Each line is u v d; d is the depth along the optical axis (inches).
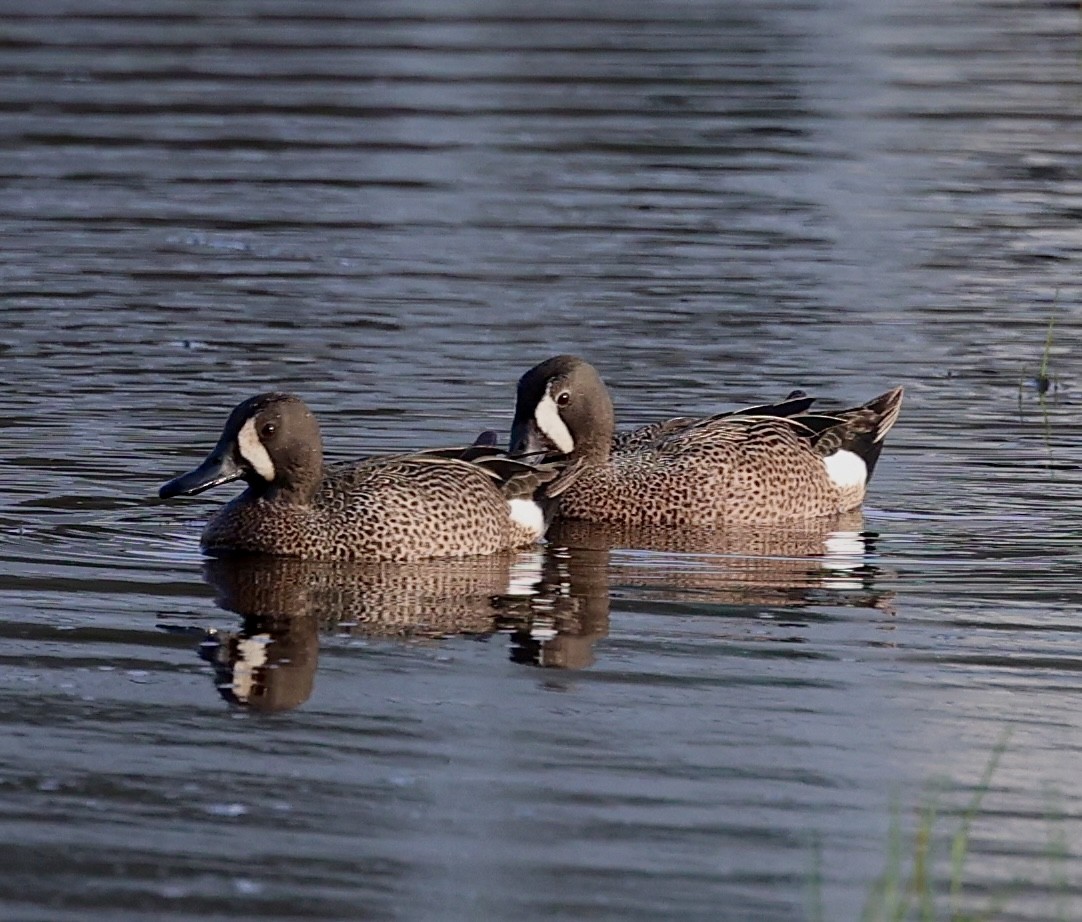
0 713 413.4
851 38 1481.3
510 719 415.5
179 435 659.4
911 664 454.9
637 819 365.1
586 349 777.6
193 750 395.2
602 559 559.8
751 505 607.2
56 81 1299.2
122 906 328.5
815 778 385.4
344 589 516.4
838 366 761.0
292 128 1187.9
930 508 609.9
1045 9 1627.7
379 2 1631.4
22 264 898.7
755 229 975.0
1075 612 498.3
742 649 466.0
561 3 1626.5
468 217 995.9
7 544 543.8
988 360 773.9
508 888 336.2
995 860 350.0
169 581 517.7
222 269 897.5
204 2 1616.6
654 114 1223.5
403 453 602.2
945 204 1027.9
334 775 383.6
